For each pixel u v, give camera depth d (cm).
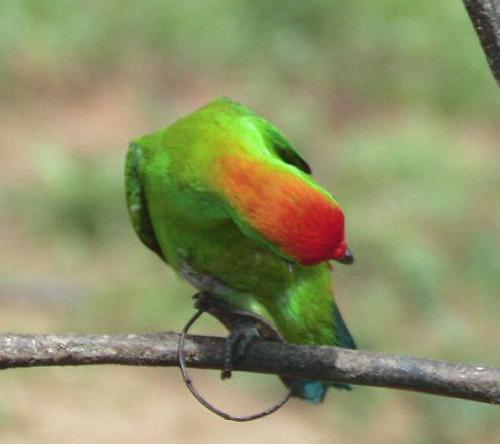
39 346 579
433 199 1574
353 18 1948
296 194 575
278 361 612
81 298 1367
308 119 1741
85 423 1202
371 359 585
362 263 1452
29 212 1491
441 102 1833
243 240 688
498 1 582
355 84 1848
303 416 1251
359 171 1625
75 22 1888
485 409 1247
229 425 1220
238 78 1839
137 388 1266
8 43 1823
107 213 1482
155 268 1417
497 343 1367
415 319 1396
